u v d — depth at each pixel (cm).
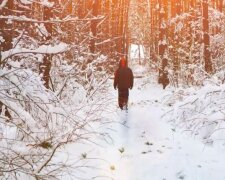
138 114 1030
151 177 528
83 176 491
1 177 416
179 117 871
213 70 1684
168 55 2383
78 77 1207
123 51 3234
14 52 479
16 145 486
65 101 944
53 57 991
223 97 867
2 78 496
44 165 431
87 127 720
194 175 527
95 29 1560
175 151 649
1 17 458
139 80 2606
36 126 517
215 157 605
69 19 480
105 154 610
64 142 496
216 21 2134
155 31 3400
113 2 3022
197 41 2042
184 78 2055
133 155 629
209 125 740
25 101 508
